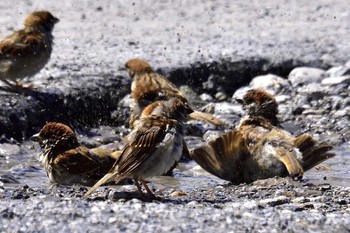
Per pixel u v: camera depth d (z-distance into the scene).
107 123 16.84
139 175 10.69
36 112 15.87
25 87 16.36
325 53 19.41
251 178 12.55
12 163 13.95
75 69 17.80
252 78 18.62
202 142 15.95
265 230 9.22
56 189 11.70
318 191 11.71
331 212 10.28
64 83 16.95
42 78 17.17
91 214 9.66
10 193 11.25
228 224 9.38
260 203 10.77
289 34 20.88
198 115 14.16
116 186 12.23
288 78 18.70
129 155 10.61
